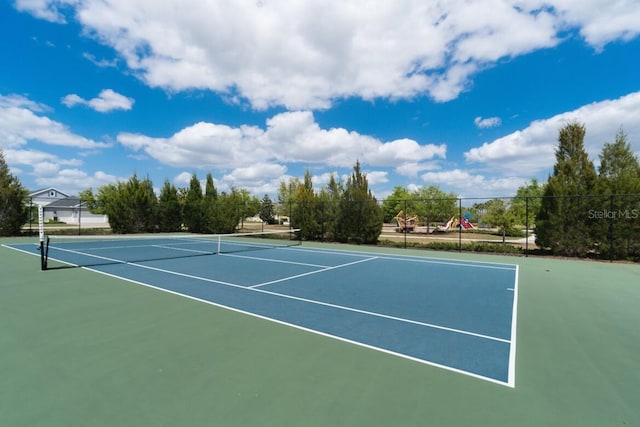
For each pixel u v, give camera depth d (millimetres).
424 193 40375
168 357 3439
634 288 7238
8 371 3078
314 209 19422
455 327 4586
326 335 4199
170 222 25547
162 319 4742
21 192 19859
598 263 11359
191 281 7555
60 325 4422
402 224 34500
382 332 4344
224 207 23625
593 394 2777
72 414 2398
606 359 3514
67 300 5746
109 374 3039
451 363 3406
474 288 7184
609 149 12945
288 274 8680
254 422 2322
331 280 7945
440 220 36688
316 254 13320
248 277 8180
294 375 3082
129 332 4184
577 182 13008
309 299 6082
